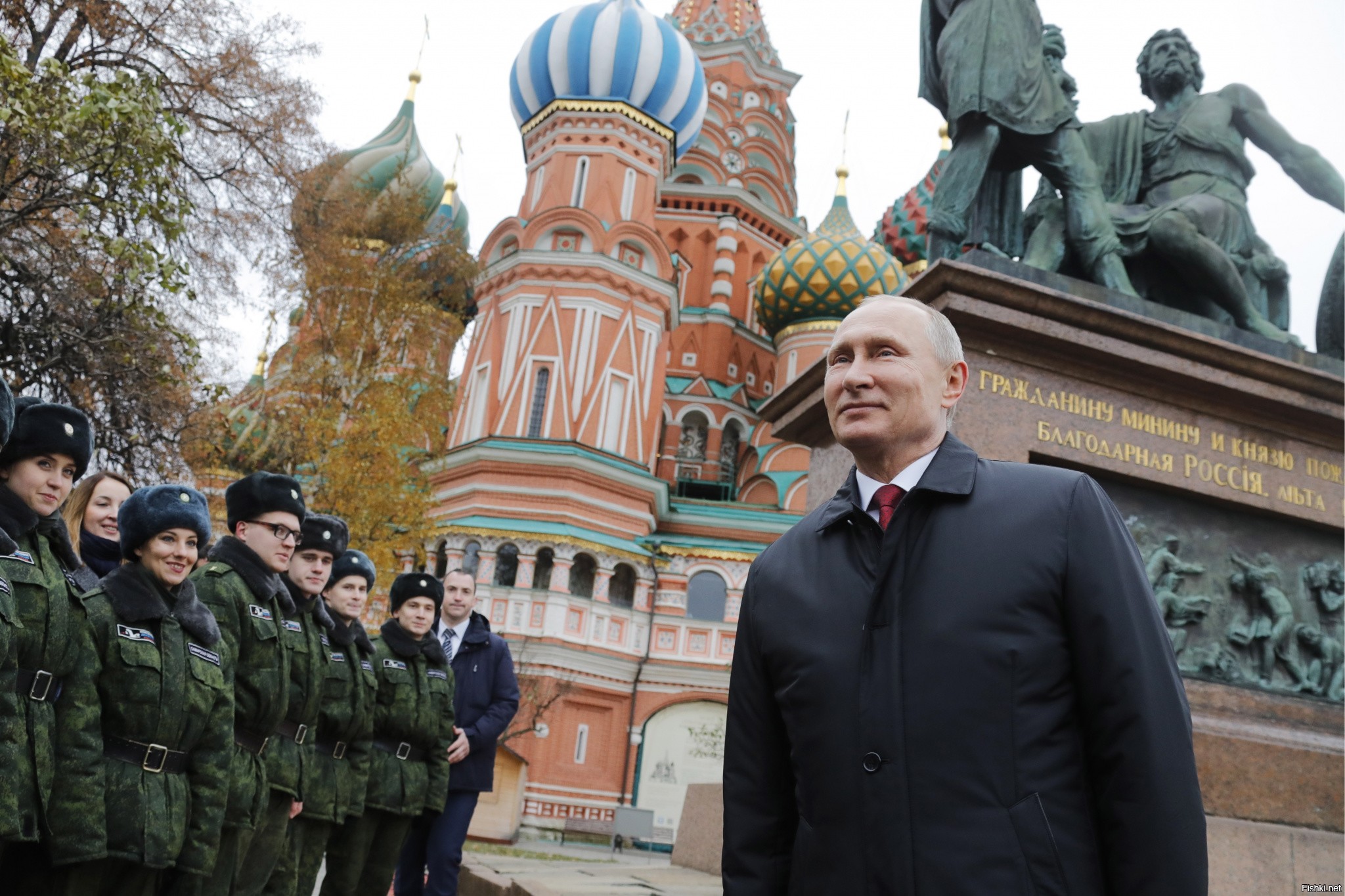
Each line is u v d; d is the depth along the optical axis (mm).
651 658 32844
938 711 2062
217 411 15016
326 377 24312
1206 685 6070
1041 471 2307
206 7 15055
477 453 33000
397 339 26375
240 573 4789
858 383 2418
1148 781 1930
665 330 37531
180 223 10375
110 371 11875
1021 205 7836
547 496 32531
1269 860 5195
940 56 7699
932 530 2256
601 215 36312
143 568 4012
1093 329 6270
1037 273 6605
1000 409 6098
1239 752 5762
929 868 1956
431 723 6133
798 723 2229
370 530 21734
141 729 3789
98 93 9289
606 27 37875
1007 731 2033
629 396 34812
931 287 6223
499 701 6820
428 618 6262
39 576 3512
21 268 11133
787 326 44438
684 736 32312
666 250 37125
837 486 6785
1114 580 2092
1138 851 1907
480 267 30484
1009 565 2143
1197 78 8211
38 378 11906
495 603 31359
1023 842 1947
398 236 27469
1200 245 7266
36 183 10602
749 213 48688
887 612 2191
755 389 46688
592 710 31750
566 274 34969
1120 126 8141
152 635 3922
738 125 51000
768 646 2359
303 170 17000
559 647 30891
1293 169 7840
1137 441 6363
